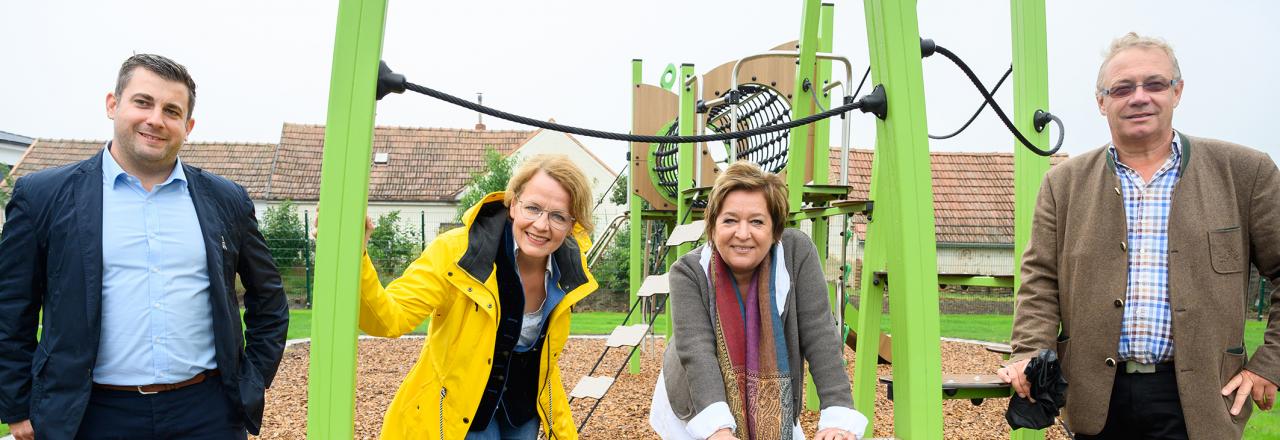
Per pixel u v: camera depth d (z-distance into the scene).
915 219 1.84
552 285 2.20
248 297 2.29
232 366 2.09
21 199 1.91
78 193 1.94
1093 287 2.20
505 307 2.12
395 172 19.64
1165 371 2.11
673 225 7.63
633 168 7.08
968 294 15.33
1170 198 2.13
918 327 1.83
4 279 1.89
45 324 1.89
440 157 20.36
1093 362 2.19
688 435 2.04
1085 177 2.29
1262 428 4.36
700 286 2.01
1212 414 2.03
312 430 1.64
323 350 1.65
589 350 8.12
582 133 1.85
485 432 2.18
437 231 17.42
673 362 2.06
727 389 1.93
